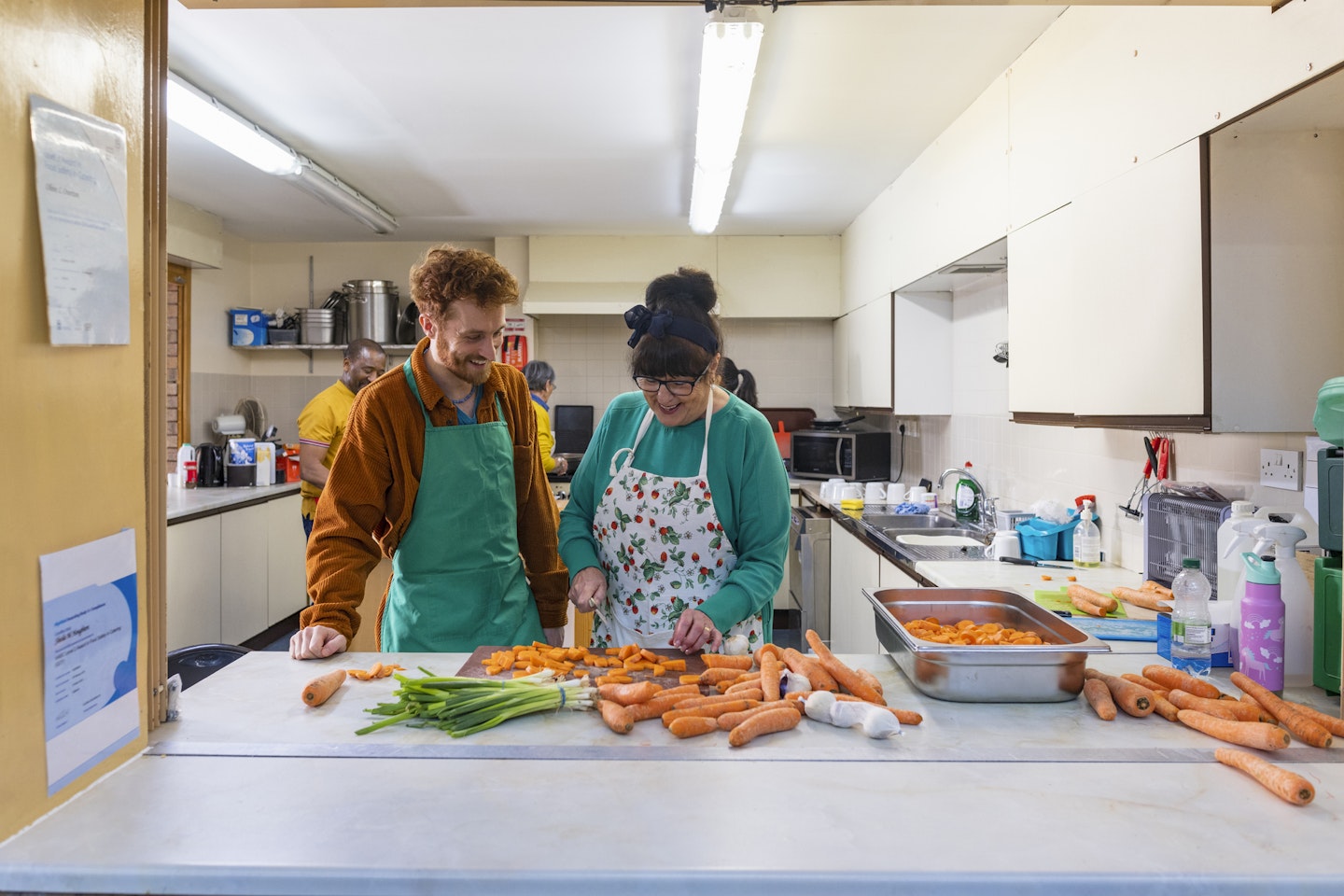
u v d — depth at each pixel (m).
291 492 4.68
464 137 3.42
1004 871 0.78
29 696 0.88
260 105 3.06
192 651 1.94
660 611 1.80
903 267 3.90
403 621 1.75
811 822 0.88
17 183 0.87
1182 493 2.14
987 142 2.80
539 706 1.20
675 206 4.61
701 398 1.73
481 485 1.76
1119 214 1.95
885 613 1.44
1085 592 2.02
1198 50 1.65
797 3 1.46
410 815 0.90
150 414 1.13
